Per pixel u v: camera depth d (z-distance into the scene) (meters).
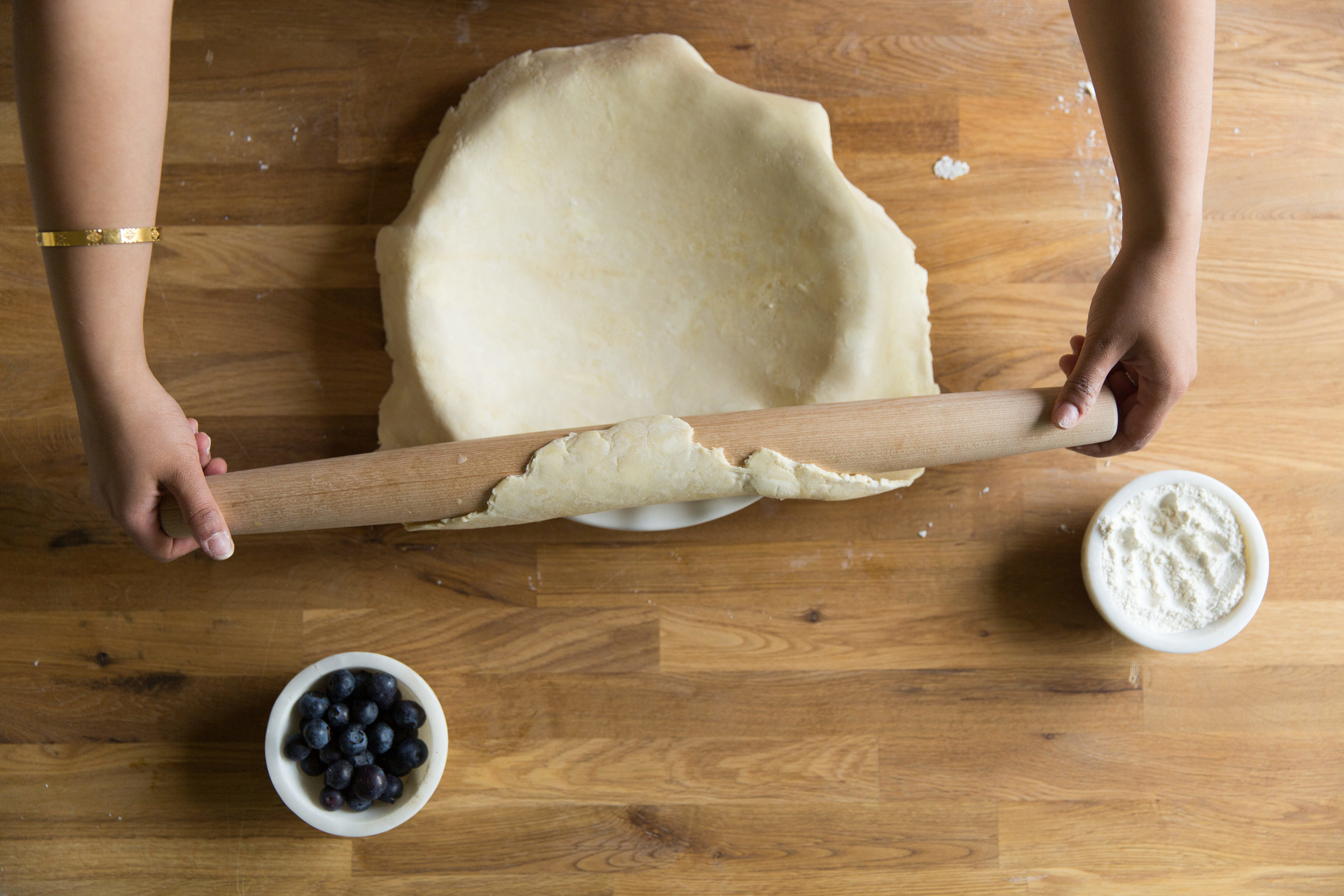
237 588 1.41
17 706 1.40
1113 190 1.42
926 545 1.42
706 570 1.41
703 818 1.40
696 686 1.40
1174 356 1.17
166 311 1.41
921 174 1.42
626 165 1.37
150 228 1.15
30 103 1.04
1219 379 1.42
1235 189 1.42
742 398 1.36
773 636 1.41
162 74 1.11
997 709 1.41
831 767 1.40
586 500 1.21
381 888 1.39
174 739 1.40
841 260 1.32
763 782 1.40
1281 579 1.41
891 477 1.35
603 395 1.36
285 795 1.27
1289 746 1.40
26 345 1.42
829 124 1.38
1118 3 1.09
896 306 1.35
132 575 1.41
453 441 1.28
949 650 1.41
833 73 1.43
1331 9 1.42
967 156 1.42
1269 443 1.41
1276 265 1.42
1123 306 1.17
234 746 1.39
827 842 1.39
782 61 1.43
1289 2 1.43
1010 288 1.42
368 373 1.42
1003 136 1.42
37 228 1.42
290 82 1.42
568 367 1.37
